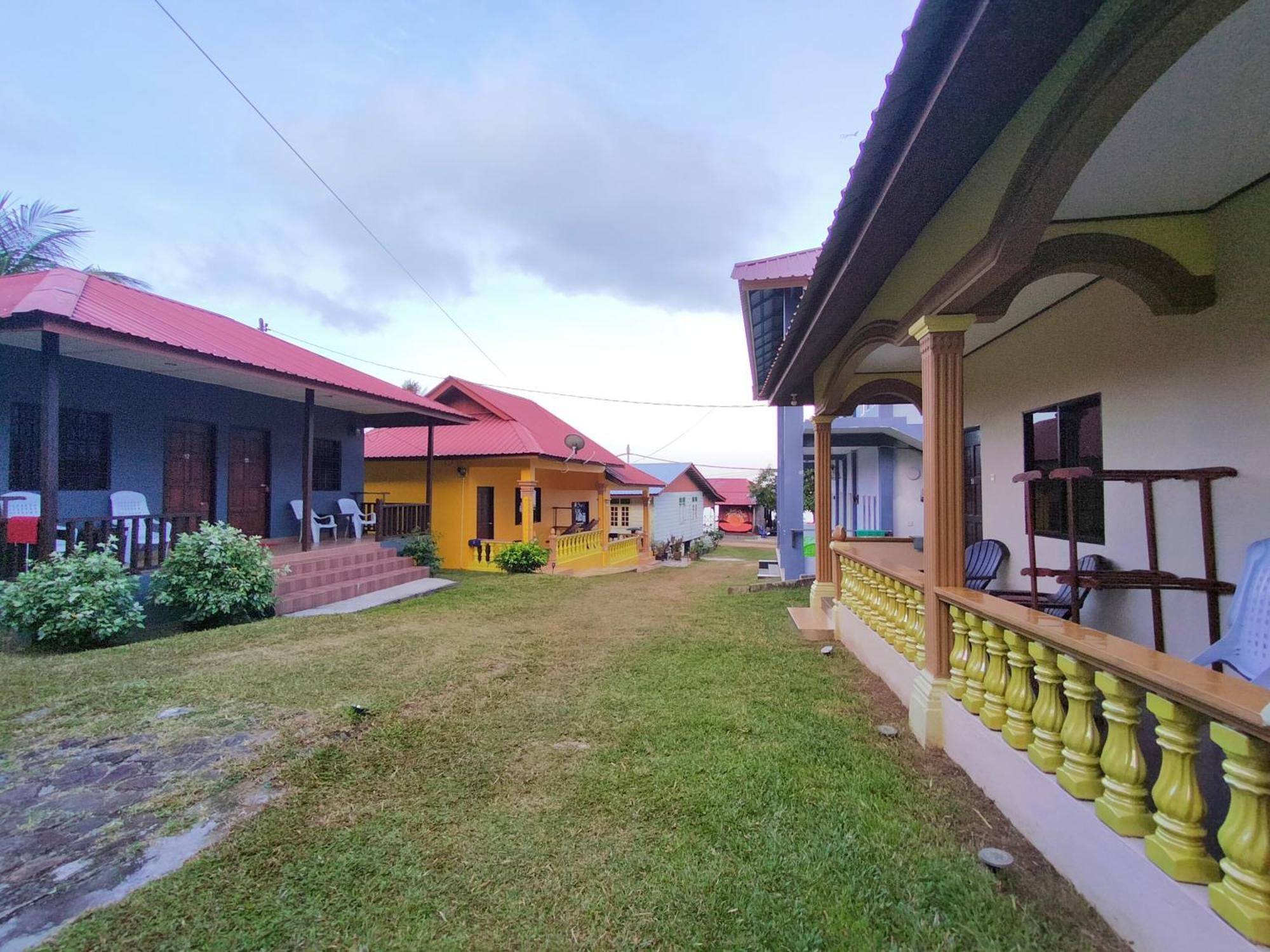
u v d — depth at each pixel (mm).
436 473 15430
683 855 2492
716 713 4137
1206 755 2697
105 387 8336
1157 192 3055
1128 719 2068
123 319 7176
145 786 3035
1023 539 5504
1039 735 2521
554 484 19031
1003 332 5707
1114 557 4223
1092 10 1942
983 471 6309
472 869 2402
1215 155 2711
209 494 9930
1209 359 3330
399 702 4297
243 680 4746
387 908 2180
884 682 4809
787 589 11078
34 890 2246
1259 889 1557
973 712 3137
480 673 5113
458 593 10266
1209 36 1968
